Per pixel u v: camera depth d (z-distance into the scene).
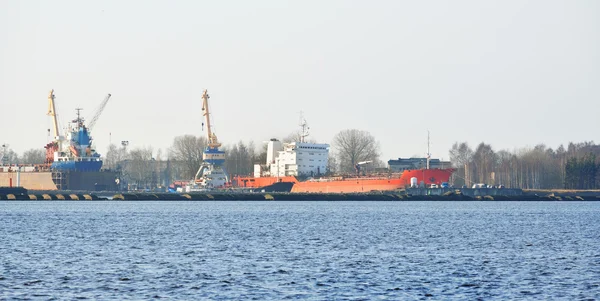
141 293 182.75
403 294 182.00
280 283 196.00
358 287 190.62
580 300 176.50
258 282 197.50
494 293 184.00
